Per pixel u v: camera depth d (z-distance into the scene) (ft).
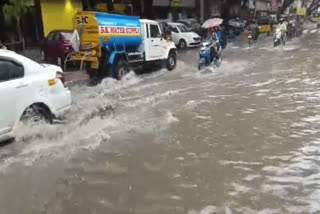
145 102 29.14
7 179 15.48
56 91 20.95
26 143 19.20
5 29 63.67
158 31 48.16
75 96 31.60
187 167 16.40
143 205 13.33
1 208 13.28
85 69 39.17
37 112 19.70
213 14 140.05
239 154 17.71
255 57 62.54
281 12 186.29
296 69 45.03
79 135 20.62
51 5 71.51
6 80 18.30
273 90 32.24
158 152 18.22
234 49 81.10
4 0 38.96
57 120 21.06
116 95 32.53
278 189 14.15
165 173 15.87
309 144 18.78
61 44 51.24
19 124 18.72
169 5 118.83
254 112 25.05
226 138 19.99
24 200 13.84
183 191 14.24
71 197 14.02
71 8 76.43
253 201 13.33
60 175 15.85
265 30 131.44
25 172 16.14
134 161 17.19
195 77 42.78
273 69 46.14
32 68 19.85
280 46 83.56
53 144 19.31
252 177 15.23
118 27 41.04
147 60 46.06
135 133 21.09
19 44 65.92
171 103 28.58
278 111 25.11
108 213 12.87
